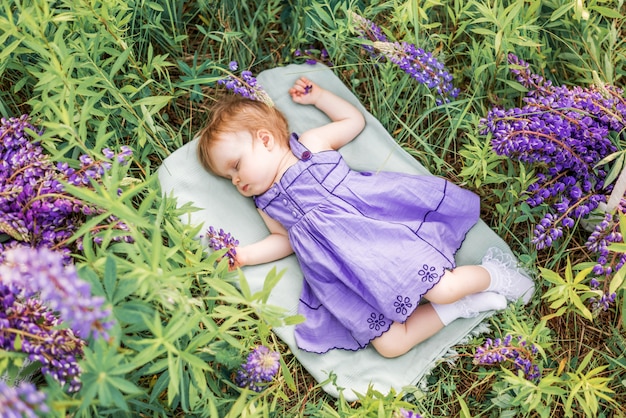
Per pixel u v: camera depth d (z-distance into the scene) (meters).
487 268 1.93
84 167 1.70
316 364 1.96
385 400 1.66
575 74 2.08
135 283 1.34
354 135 2.10
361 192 1.94
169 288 1.41
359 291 1.88
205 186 2.07
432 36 2.03
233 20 2.19
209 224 2.05
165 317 1.68
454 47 2.15
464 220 1.99
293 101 2.13
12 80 2.00
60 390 1.35
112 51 1.81
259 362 1.67
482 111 2.05
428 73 1.93
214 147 1.95
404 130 2.14
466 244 2.04
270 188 1.99
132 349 1.60
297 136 2.03
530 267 1.97
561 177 1.96
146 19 2.07
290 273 2.04
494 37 1.97
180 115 2.17
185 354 1.35
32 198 1.66
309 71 2.13
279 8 2.12
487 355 1.81
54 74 1.60
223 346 1.70
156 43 2.17
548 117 1.86
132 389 1.26
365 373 1.96
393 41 2.02
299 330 1.96
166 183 2.04
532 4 1.85
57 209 1.68
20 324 1.43
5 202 1.68
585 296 1.75
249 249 2.00
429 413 1.94
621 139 2.01
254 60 2.21
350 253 1.87
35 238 1.70
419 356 1.97
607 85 1.88
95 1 1.68
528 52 2.01
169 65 2.09
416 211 1.96
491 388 1.94
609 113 1.81
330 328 1.96
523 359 1.80
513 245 2.07
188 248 1.73
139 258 1.39
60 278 1.12
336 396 1.92
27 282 1.27
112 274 1.32
